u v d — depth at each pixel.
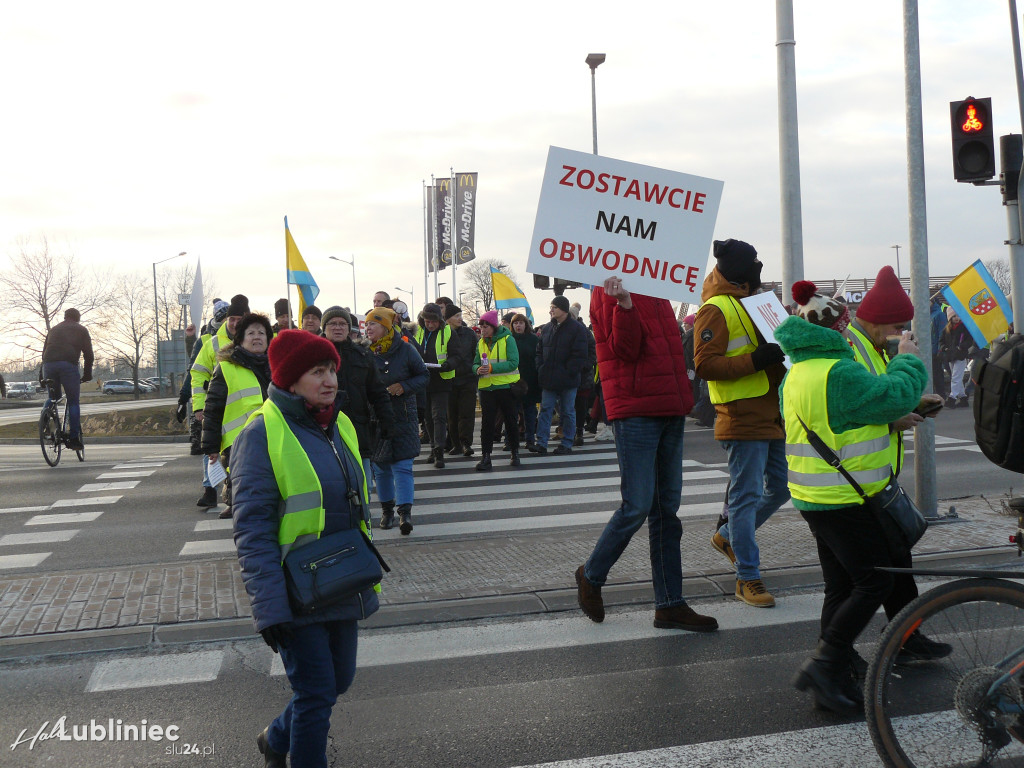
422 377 7.86
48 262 58.31
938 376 17.91
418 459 12.65
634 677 4.46
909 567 3.87
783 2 8.68
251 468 3.09
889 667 3.34
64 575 6.41
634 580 6.02
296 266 10.34
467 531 7.88
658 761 3.58
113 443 17.72
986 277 11.40
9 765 3.69
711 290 5.52
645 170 5.10
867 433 3.84
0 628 5.25
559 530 7.84
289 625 3.01
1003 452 3.64
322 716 3.07
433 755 3.69
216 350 8.42
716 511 8.59
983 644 3.24
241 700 4.31
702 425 15.43
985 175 8.09
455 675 4.55
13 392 80.12
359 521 3.25
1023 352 3.58
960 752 3.25
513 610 5.51
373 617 5.39
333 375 3.23
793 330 4.00
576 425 13.99
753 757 3.60
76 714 4.17
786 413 4.06
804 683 3.97
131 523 8.55
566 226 5.11
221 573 6.41
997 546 6.46
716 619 5.29
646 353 5.04
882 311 4.27
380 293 12.84
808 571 6.11
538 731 3.88
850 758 3.57
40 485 11.12
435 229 36.53
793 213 8.76
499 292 18.25
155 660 4.82
